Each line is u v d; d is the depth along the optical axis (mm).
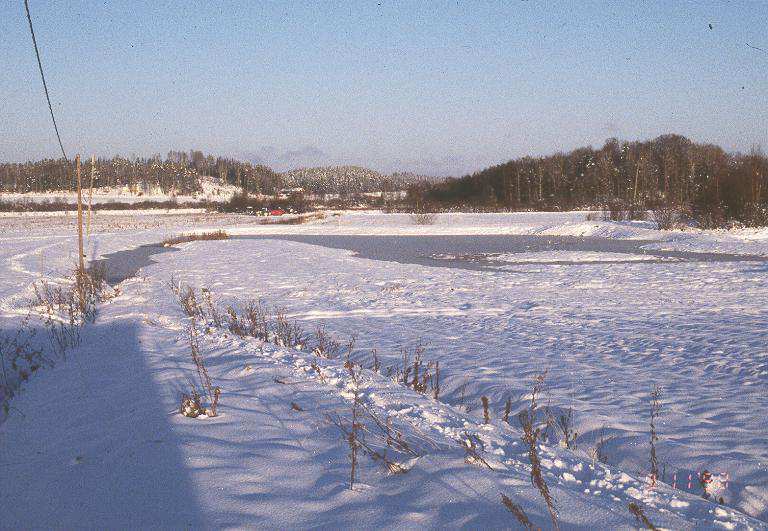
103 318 11703
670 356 8375
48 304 12445
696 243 31312
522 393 6602
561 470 4020
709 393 6527
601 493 3611
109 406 5812
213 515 3389
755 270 19766
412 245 33562
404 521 3254
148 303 13633
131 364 7527
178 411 5375
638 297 14594
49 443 4953
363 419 5102
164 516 3410
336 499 3576
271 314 12523
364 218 65000
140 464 4211
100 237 37594
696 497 3605
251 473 3984
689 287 16281
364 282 17828
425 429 4891
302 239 39156
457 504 3402
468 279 18516
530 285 17109
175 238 37844
